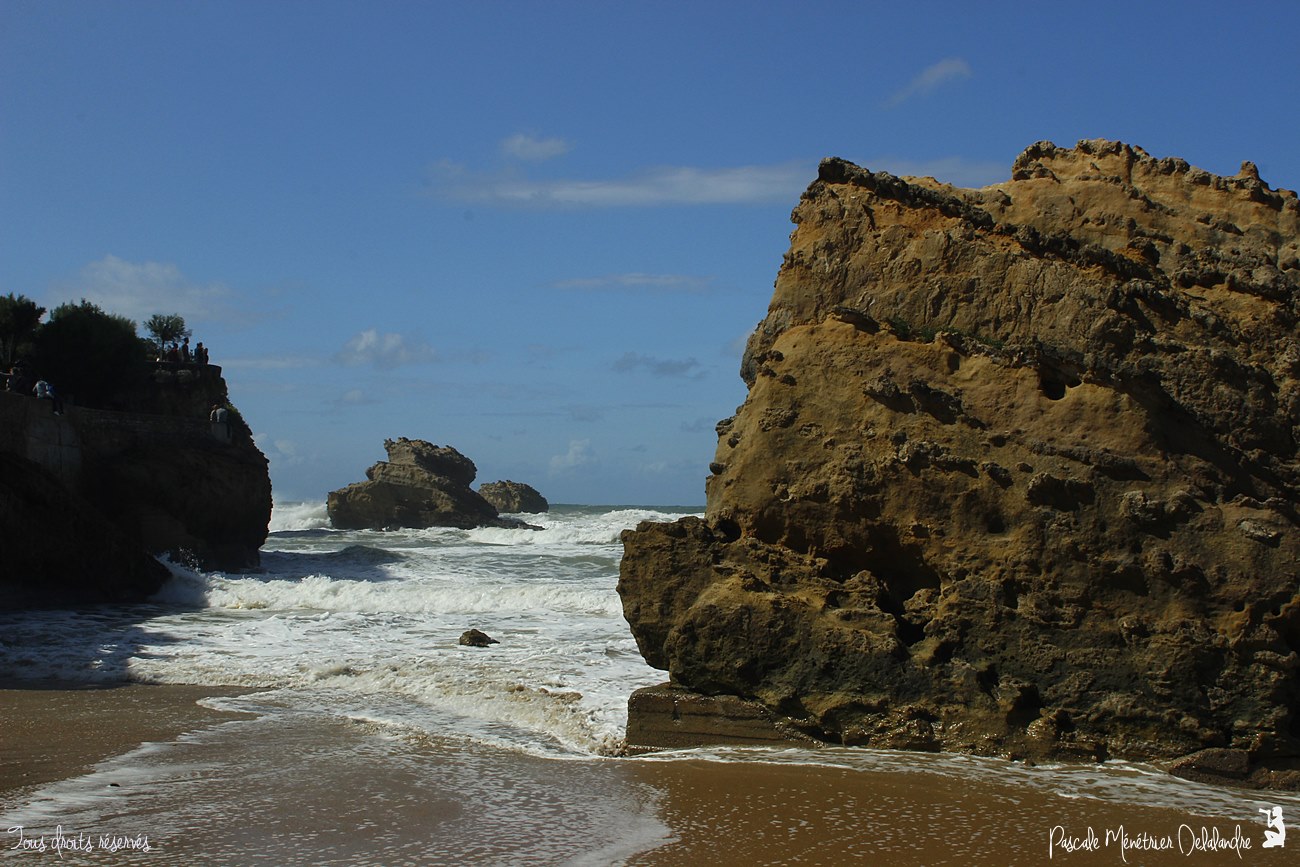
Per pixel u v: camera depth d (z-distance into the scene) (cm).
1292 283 1280
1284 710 1073
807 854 901
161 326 5341
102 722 1370
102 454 3456
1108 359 1209
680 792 1057
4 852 891
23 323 4462
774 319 1420
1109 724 1127
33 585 2522
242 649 1888
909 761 1134
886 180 1407
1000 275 1298
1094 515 1159
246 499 3809
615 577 3206
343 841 926
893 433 1249
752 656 1223
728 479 1323
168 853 892
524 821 980
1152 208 1406
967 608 1190
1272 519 1124
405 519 7025
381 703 1483
